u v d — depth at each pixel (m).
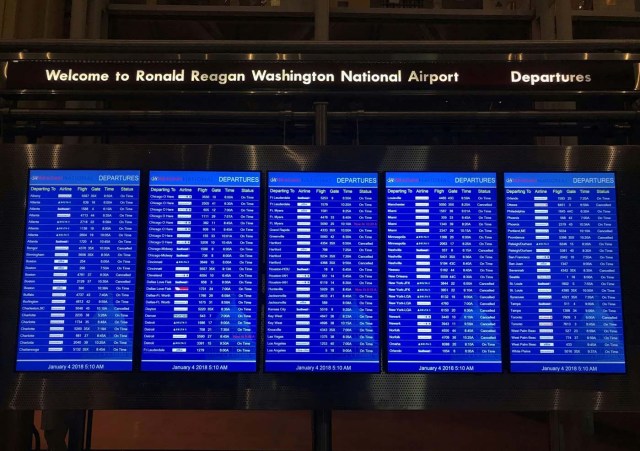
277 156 2.54
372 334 2.43
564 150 2.54
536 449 4.28
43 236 2.48
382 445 4.41
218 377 2.41
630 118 2.68
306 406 2.39
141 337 2.42
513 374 2.41
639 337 2.43
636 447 4.15
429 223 2.50
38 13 3.53
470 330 2.43
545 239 2.49
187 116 2.71
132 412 5.27
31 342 2.41
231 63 2.66
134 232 2.48
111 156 2.53
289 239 2.49
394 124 2.97
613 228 2.49
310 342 2.42
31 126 2.91
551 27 3.59
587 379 2.41
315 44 2.70
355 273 2.47
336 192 2.52
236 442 4.51
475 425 4.94
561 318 2.44
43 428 2.61
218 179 2.52
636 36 3.79
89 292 2.44
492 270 2.47
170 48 2.71
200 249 2.48
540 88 2.64
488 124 2.95
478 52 2.72
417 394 2.40
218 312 2.44
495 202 2.52
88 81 2.64
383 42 2.70
